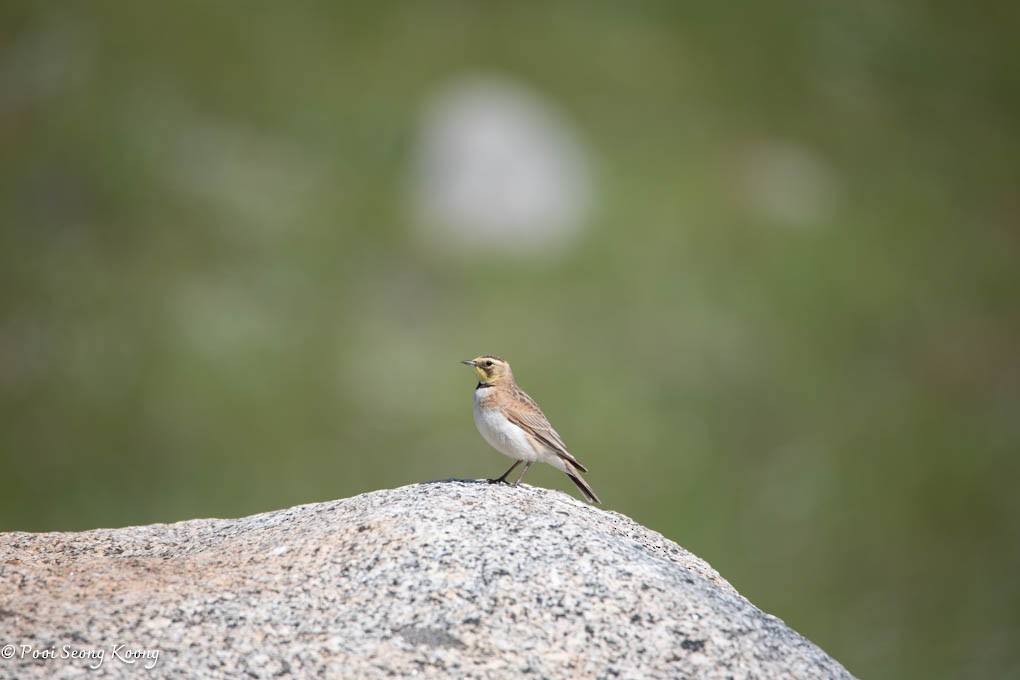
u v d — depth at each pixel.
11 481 20.19
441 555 6.19
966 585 19.56
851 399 22.66
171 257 23.56
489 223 24.38
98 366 21.70
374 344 22.45
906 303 24.78
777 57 30.98
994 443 21.95
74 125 25.30
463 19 29.34
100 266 23.20
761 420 21.91
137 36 27.31
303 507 7.46
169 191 24.56
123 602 5.78
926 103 30.97
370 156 25.73
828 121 29.48
